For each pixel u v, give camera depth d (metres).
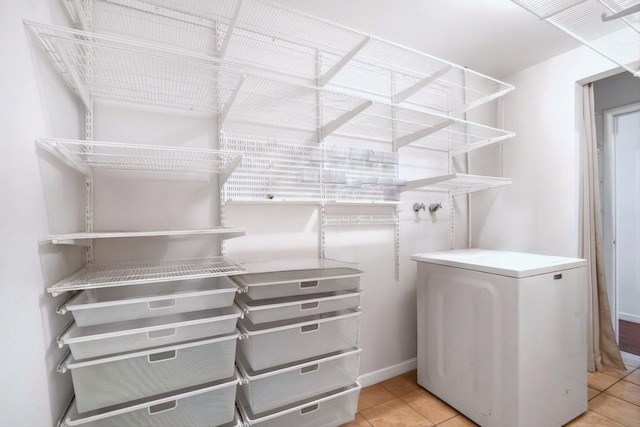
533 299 1.51
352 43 1.76
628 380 2.10
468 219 2.75
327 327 1.45
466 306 1.71
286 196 1.80
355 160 2.03
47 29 0.88
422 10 1.74
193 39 1.56
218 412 1.20
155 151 1.17
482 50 2.19
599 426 1.65
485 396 1.61
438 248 2.52
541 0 1.31
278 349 1.33
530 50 2.20
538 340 1.52
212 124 1.61
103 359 0.99
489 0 1.67
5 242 0.71
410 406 1.86
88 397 0.98
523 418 1.47
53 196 0.99
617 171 3.28
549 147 2.34
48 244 0.94
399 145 2.20
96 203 1.36
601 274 2.28
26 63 0.82
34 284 0.84
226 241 1.64
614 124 2.83
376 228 2.18
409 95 2.04
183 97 1.46
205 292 1.15
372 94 2.14
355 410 1.53
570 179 2.23
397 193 2.15
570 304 1.67
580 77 2.17
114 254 1.40
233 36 1.66
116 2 1.39
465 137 2.42
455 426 1.68
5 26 0.72
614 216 2.76
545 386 1.55
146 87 1.36
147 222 1.46
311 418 1.42
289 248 1.83
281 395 1.33
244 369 1.31
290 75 1.84
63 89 1.12
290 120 1.82
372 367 2.16
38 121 0.89
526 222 2.47
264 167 1.73
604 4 1.32
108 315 1.02
